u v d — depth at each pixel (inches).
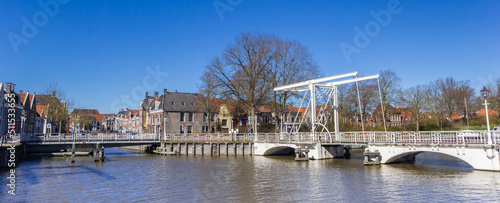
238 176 804.0
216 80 1536.7
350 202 522.6
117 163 1127.6
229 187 662.5
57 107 1879.9
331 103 1615.4
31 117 2022.6
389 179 711.1
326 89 1206.9
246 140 1460.4
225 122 2377.0
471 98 2044.8
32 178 792.3
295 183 693.9
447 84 2041.1
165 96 2336.4
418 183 657.6
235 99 1589.6
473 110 2053.4
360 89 1881.2
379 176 752.3
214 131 2202.3
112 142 1462.8
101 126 5305.1
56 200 557.6
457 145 768.3
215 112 2299.5
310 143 1137.4
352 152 1507.1
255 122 1477.6
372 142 952.3
